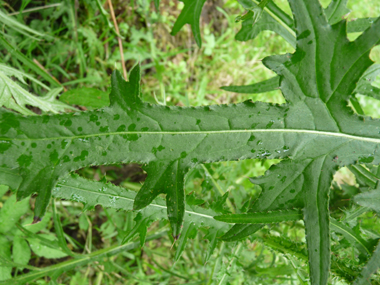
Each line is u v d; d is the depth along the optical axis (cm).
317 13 17
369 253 23
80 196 20
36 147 16
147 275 44
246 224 20
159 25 46
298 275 26
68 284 39
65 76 38
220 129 18
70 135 16
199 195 34
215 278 29
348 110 19
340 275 23
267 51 57
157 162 17
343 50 18
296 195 19
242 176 46
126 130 17
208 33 51
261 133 19
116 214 40
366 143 19
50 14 35
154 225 44
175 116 18
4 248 30
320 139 19
